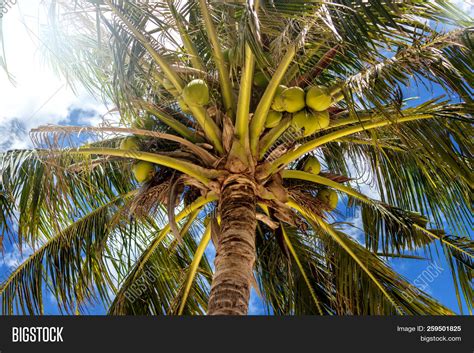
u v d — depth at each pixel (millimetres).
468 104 5602
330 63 6602
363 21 5105
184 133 6395
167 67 5820
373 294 7109
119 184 7582
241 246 5461
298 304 7555
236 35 5582
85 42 6152
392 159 7312
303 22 5234
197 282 7992
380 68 5484
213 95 6207
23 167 6363
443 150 5887
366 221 7605
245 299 5168
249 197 5863
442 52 5730
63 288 7031
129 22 5516
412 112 6121
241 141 5922
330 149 7715
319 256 7738
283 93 5812
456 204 6859
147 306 7438
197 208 6910
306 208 6723
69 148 6000
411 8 6039
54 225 6840
